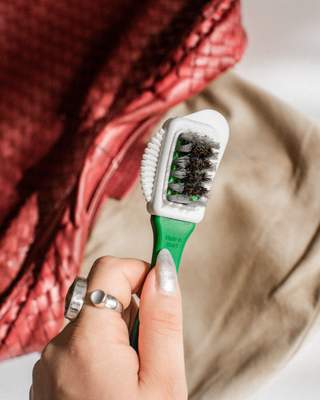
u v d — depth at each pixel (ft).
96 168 2.17
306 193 2.18
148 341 1.27
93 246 2.27
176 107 2.41
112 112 2.21
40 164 2.24
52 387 1.27
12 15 2.36
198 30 2.22
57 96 2.30
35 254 2.15
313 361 2.17
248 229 2.19
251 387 1.99
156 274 1.30
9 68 2.32
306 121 2.26
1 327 2.07
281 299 2.06
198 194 1.33
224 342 2.08
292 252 2.12
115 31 2.35
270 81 2.52
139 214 2.29
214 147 1.35
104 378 1.23
